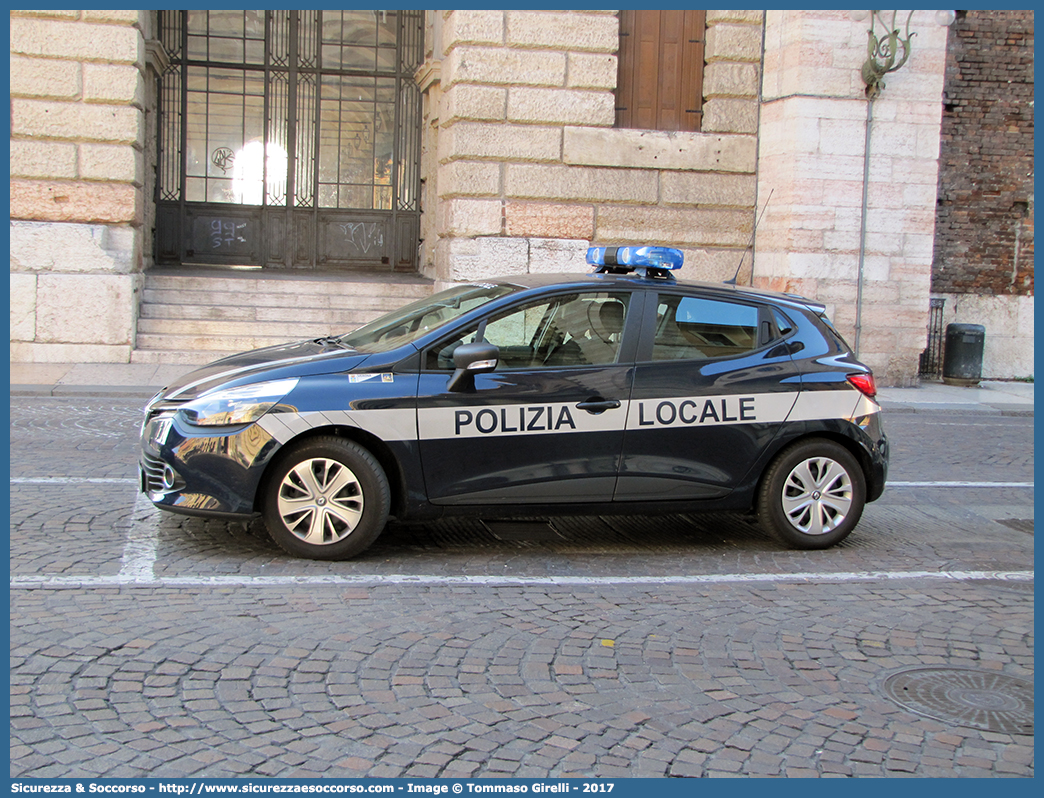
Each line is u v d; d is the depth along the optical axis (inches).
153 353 598.9
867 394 275.4
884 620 220.2
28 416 426.6
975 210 733.3
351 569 238.5
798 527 271.7
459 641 195.3
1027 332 741.9
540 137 634.2
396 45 790.5
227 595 215.2
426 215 772.6
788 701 174.9
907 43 618.5
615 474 256.2
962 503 344.2
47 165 583.5
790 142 636.1
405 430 243.4
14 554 235.1
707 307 269.0
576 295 259.8
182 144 762.8
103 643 184.9
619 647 196.5
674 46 663.8
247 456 237.1
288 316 654.5
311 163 788.0
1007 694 181.6
